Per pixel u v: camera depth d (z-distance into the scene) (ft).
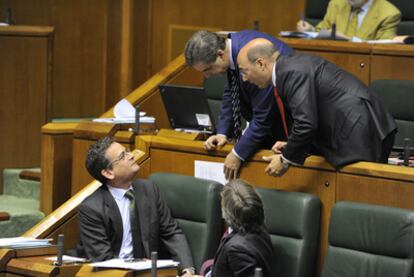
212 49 33.78
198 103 38.86
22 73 48.70
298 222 31.78
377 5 51.16
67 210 37.76
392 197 31.07
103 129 40.16
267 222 32.45
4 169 48.57
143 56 58.65
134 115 41.16
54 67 56.39
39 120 49.34
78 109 57.52
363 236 30.25
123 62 57.67
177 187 35.09
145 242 34.47
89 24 57.31
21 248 34.30
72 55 56.95
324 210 32.48
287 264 31.89
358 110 31.86
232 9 60.29
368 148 31.94
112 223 34.47
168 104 39.99
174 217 35.27
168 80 46.06
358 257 30.37
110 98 58.29
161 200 35.09
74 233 37.91
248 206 30.32
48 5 55.93
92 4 57.31
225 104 35.96
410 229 29.43
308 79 31.48
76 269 33.06
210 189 34.12
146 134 39.09
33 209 44.62
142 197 34.94
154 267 29.68
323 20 53.67
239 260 30.09
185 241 34.42
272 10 60.29
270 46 32.14
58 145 43.29
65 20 56.54
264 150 33.96
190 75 46.88
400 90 41.11
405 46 43.62
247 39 34.12
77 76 57.21
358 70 44.62
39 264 32.91
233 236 30.73
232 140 36.17
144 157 37.35
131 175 34.88
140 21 58.23
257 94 33.45
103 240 34.35
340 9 52.42
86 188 38.68
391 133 32.58
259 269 25.36
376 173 31.27
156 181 35.73
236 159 34.06
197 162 35.94
